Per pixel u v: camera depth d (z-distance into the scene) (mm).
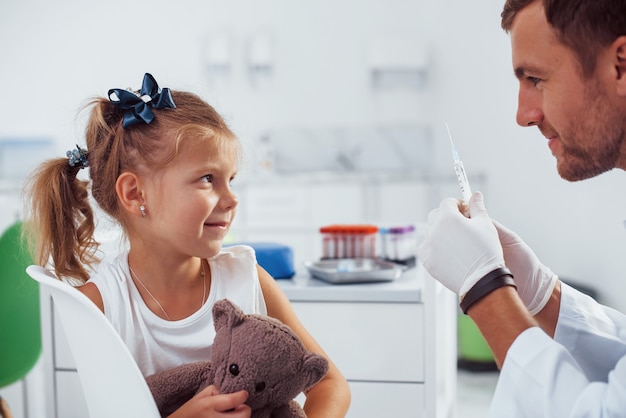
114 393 869
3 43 5223
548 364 832
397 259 1803
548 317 1140
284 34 5078
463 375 3070
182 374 955
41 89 5215
